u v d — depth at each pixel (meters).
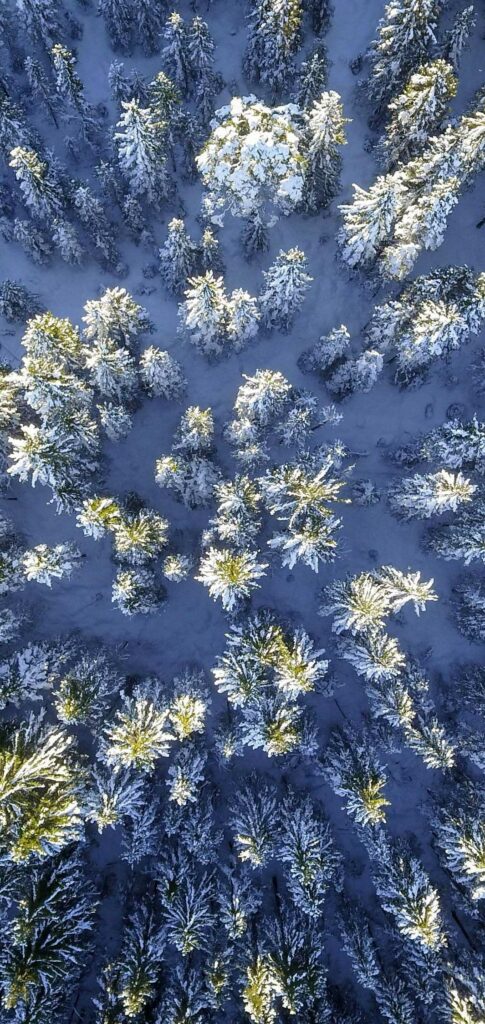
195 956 27.97
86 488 28.27
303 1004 26.75
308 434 31.09
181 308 29.48
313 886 25.97
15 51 32.69
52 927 24.69
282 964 25.72
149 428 32.81
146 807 28.09
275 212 32.28
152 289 32.97
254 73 32.09
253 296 33.12
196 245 31.14
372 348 30.75
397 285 31.34
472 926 30.27
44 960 23.56
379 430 33.41
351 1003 29.53
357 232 27.75
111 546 32.16
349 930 28.83
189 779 26.31
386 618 33.31
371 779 26.22
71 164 33.38
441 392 33.44
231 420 32.25
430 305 26.50
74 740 27.19
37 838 22.30
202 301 26.22
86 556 32.50
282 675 25.39
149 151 26.72
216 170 28.81
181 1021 24.59
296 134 28.23
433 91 25.47
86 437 27.08
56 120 32.78
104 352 25.28
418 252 28.91
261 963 25.67
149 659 32.75
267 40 28.83
